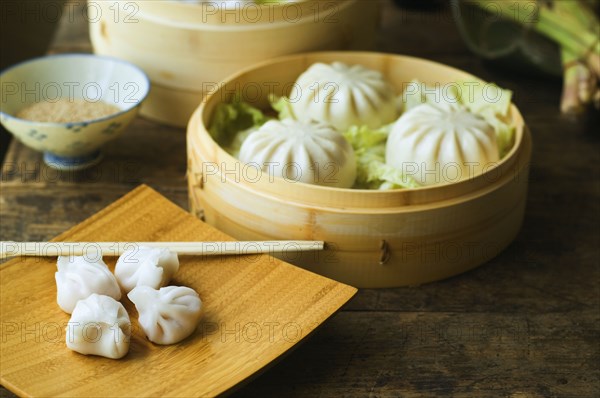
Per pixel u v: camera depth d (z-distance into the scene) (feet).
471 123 3.34
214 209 3.31
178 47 3.64
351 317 3.17
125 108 3.63
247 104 3.62
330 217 3.14
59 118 3.56
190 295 2.99
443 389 3.00
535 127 3.88
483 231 3.26
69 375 2.88
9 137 4.61
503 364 3.06
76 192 3.54
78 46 4.17
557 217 3.51
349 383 3.00
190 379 2.88
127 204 3.30
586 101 3.82
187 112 3.76
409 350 3.09
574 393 2.99
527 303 3.23
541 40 4.09
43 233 3.39
